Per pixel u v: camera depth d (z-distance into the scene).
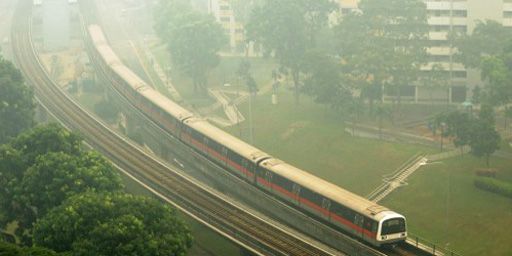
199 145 128.38
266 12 177.12
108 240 74.81
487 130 119.00
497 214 108.81
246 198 114.81
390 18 163.25
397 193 122.50
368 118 158.88
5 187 96.50
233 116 173.00
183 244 78.75
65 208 81.00
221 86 197.12
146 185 105.62
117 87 166.88
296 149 148.62
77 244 75.62
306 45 172.25
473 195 115.25
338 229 97.19
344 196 97.12
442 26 173.62
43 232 80.75
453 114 124.00
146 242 75.06
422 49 162.50
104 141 134.00
